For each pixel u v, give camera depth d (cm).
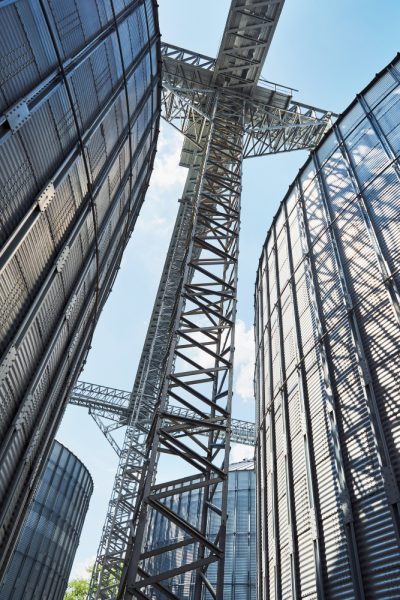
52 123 1116
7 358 965
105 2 1434
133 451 4862
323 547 1370
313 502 1482
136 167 2147
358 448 1355
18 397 1091
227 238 2280
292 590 1481
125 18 1616
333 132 2439
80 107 1287
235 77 3456
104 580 4488
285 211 2736
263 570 1834
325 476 1478
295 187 2686
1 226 916
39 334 1173
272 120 3703
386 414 1292
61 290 1304
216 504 4353
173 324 1795
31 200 1038
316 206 2297
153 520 4722
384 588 1085
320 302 1931
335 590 1251
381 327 1466
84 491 4662
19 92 945
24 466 1223
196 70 3500
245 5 2930
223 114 3356
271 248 2858
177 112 3762
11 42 904
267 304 2709
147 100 2070
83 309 1600
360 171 1989
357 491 1295
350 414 1450
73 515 4388
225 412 1548
